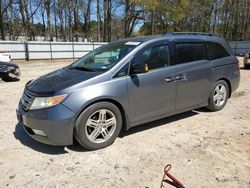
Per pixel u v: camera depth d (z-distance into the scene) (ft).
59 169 10.40
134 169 10.35
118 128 12.52
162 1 131.03
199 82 15.72
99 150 11.98
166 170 10.16
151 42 13.71
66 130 10.99
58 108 10.84
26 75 39.73
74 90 11.12
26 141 13.04
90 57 14.97
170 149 12.06
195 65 15.43
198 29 155.33
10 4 100.01
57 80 12.09
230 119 16.25
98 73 12.10
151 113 13.66
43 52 73.41
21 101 12.63
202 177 9.75
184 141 12.94
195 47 15.81
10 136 13.67
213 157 11.27
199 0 140.77
